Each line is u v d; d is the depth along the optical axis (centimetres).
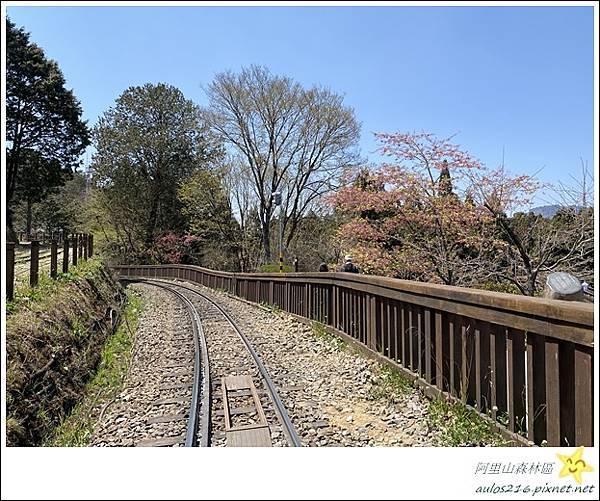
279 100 2969
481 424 360
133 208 4347
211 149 4106
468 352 399
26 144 2995
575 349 264
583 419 258
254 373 647
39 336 605
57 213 4528
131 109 4481
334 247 2105
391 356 570
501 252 945
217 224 3303
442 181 1037
